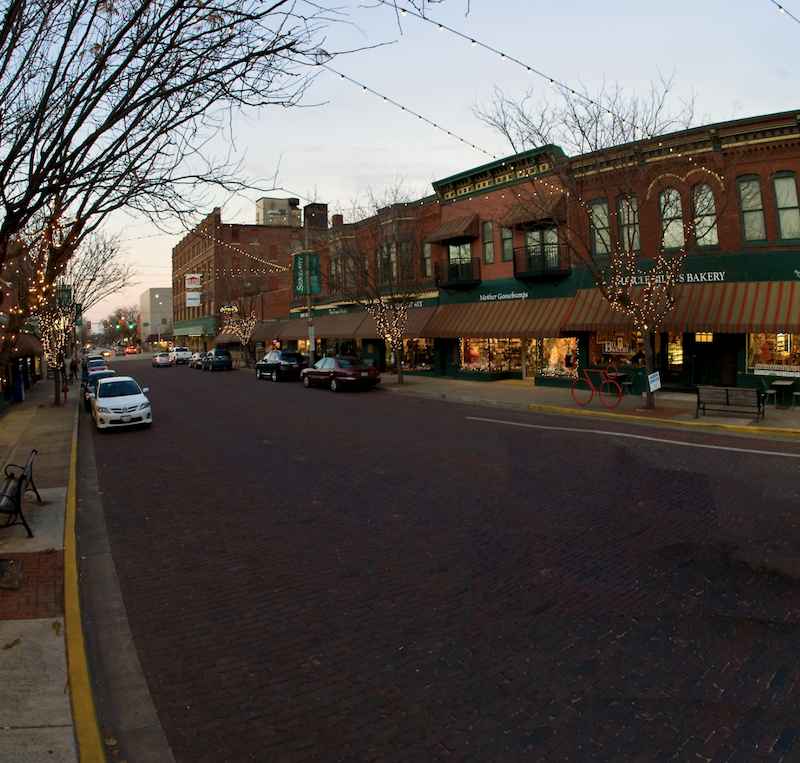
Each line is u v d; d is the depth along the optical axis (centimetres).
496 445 1270
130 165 577
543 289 2300
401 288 2688
